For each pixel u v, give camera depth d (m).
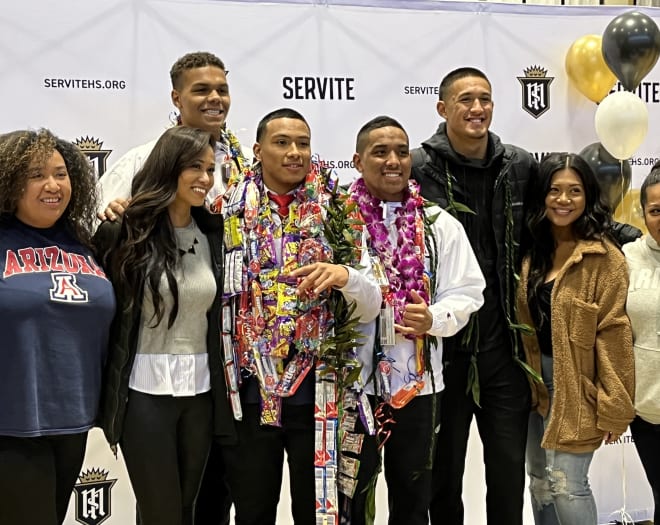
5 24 3.22
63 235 2.32
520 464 2.83
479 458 3.78
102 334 2.29
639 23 3.38
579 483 2.75
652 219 2.69
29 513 2.18
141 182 2.38
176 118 3.34
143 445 2.29
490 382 2.82
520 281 2.83
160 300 2.29
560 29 3.76
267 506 2.51
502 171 2.81
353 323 2.44
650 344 2.67
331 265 2.37
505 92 3.72
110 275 2.35
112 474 3.45
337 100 3.55
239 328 2.41
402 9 3.59
